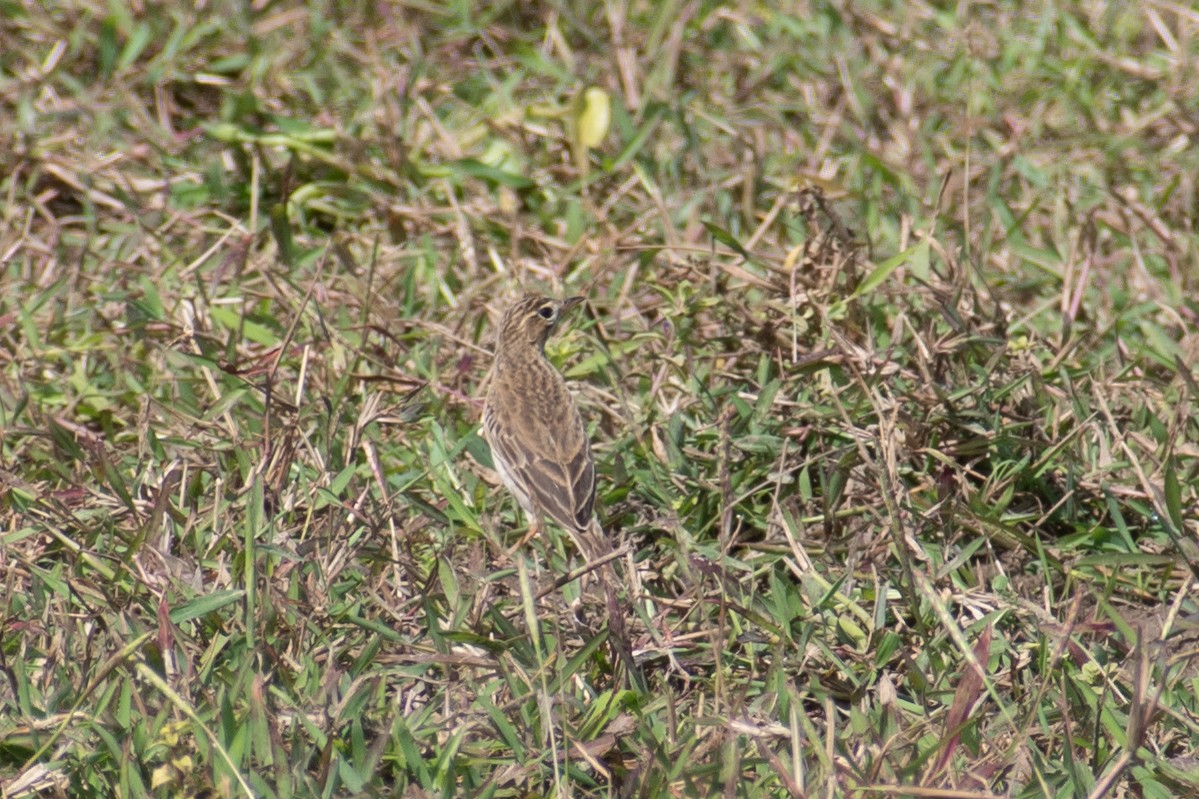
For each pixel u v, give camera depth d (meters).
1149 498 10.66
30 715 8.13
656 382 12.11
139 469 10.73
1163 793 7.87
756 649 9.27
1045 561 10.14
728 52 19.02
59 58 18.06
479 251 15.46
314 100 17.81
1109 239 15.72
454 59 18.86
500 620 8.60
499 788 7.93
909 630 9.47
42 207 15.61
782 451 10.73
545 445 10.78
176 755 7.63
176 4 18.91
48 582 9.16
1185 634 9.80
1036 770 7.59
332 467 10.83
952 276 12.43
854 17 19.33
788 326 12.22
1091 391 12.01
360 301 13.30
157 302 12.83
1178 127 17.30
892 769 7.82
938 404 11.20
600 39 19.31
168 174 16.55
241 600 8.92
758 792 7.73
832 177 16.58
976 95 17.84
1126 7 19.52
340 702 8.17
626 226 15.89
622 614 9.12
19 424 11.88
